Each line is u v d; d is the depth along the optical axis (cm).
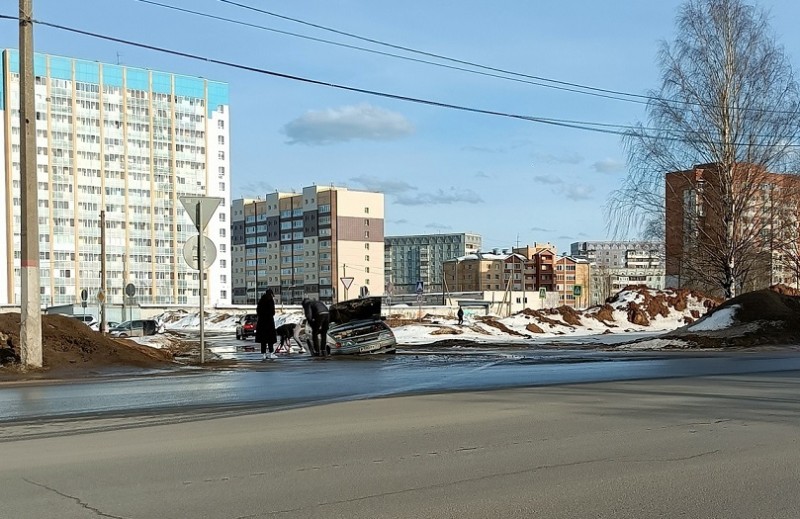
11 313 1839
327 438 816
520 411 998
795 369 1622
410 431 855
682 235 3431
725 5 3272
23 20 1547
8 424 916
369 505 564
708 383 1325
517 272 14338
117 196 10412
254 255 15025
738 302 2973
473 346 2984
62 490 607
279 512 546
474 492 599
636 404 1060
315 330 2262
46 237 9838
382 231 13900
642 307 4931
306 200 13900
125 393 1230
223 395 1204
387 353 2305
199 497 586
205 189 11206
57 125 9981
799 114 3244
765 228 3334
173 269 10812
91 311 6850
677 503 568
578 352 2423
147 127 10706
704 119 3294
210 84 11338
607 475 653
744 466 684
